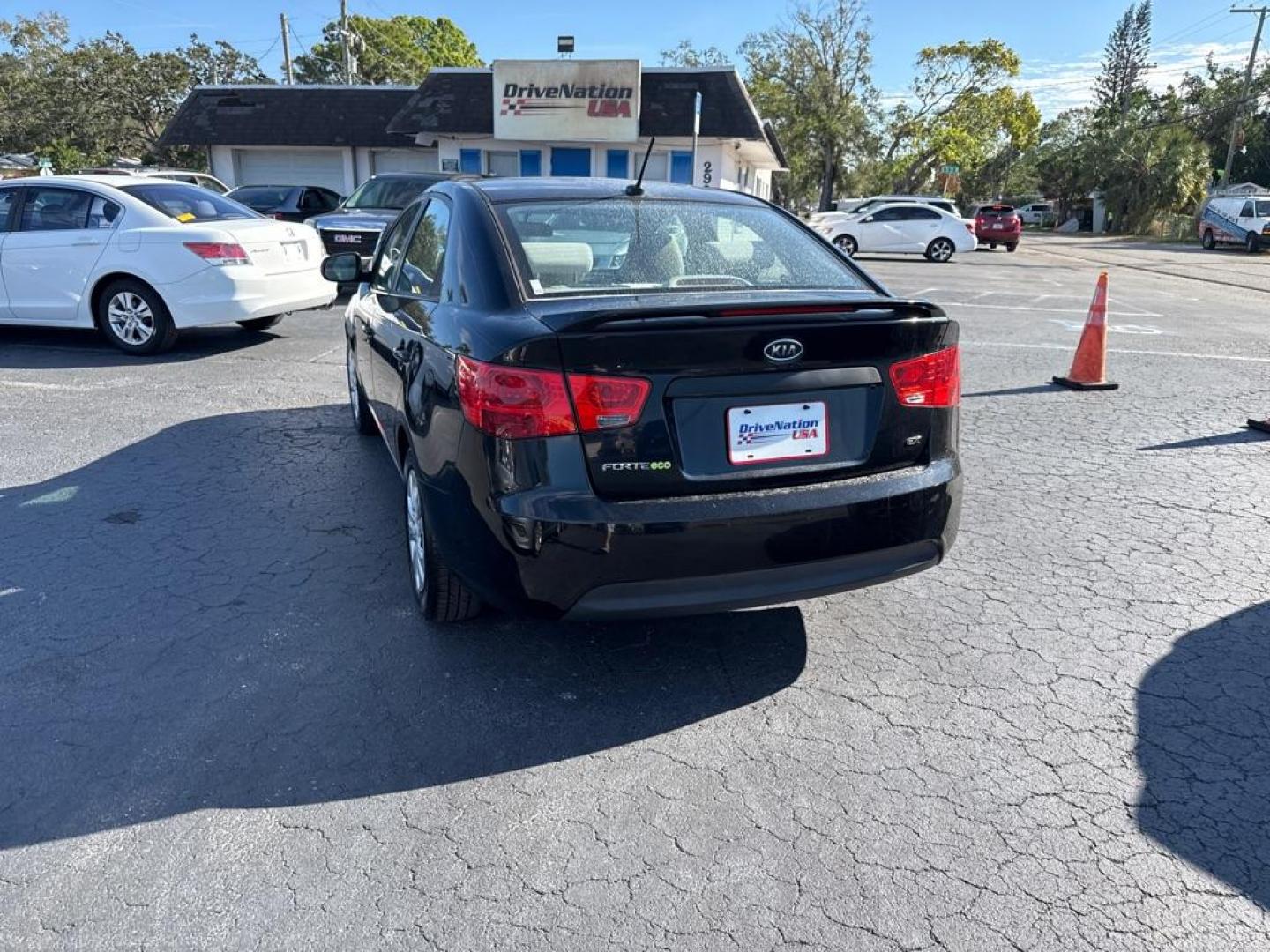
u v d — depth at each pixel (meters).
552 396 2.58
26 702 2.92
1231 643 3.43
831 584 2.88
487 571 2.76
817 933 2.09
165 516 4.50
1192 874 2.28
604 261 3.22
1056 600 3.77
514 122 23.38
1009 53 48.00
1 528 4.32
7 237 8.14
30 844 2.31
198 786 2.54
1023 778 2.64
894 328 2.83
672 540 2.65
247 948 2.03
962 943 2.07
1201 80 65.69
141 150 40.22
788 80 44.59
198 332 9.51
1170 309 13.70
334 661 3.20
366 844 2.34
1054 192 69.12
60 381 7.26
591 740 2.80
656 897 2.19
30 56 43.09
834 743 2.80
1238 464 5.61
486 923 2.11
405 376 3.44
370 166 26.62
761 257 3.48
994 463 5.61
